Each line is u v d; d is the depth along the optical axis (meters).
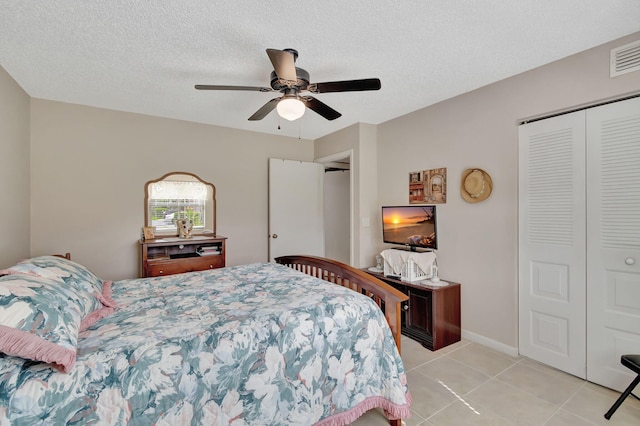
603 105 2.04
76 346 1.15
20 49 2.05
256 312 1.55
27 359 1.06
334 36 1.92
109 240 3.29
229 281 2.24
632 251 1.92
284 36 1.92
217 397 1.23
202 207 3.84
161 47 2.04
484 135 2.71
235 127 4.03
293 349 1.42
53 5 1.61
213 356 1.25
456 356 2.51
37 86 2.68
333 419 1.50
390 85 2.68
